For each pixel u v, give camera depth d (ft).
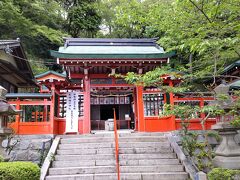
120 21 19.77
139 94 39.27
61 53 35.78
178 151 27.86
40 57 79.92
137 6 19.01
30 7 68.28
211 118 35.17
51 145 30.17
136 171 24.98
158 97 40.60
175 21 17.93
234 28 15.23
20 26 61.77
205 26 15.99
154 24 19.70
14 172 13.92
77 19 89.81
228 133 19.29
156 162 26.48
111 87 40.57
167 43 20.88
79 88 42.52
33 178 14.80
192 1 14.88
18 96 34.42
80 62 37.17
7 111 17.69
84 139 31.48
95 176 23.45
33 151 30.53
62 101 40.09
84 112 38.40
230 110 20.03
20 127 32.96
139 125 38.27
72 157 27.14
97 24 95.50
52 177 23.00
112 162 26.37
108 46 46.80
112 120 56.44
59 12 86.89
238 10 15.06
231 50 19.29
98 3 96.27
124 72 41.63
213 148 31.14
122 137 31.99
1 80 46.68
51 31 70.64
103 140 31.55
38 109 43.29
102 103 63.00
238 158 18.17
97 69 40.04
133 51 42.96
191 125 34.73
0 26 62.34
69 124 37.70
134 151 28.81
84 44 46.52
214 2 15.19
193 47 15.66
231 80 52.21
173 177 23.70
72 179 23.18
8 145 28.81
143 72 41.47
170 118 36.45
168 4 18.63
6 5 53.72
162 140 31.91
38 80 35.17
